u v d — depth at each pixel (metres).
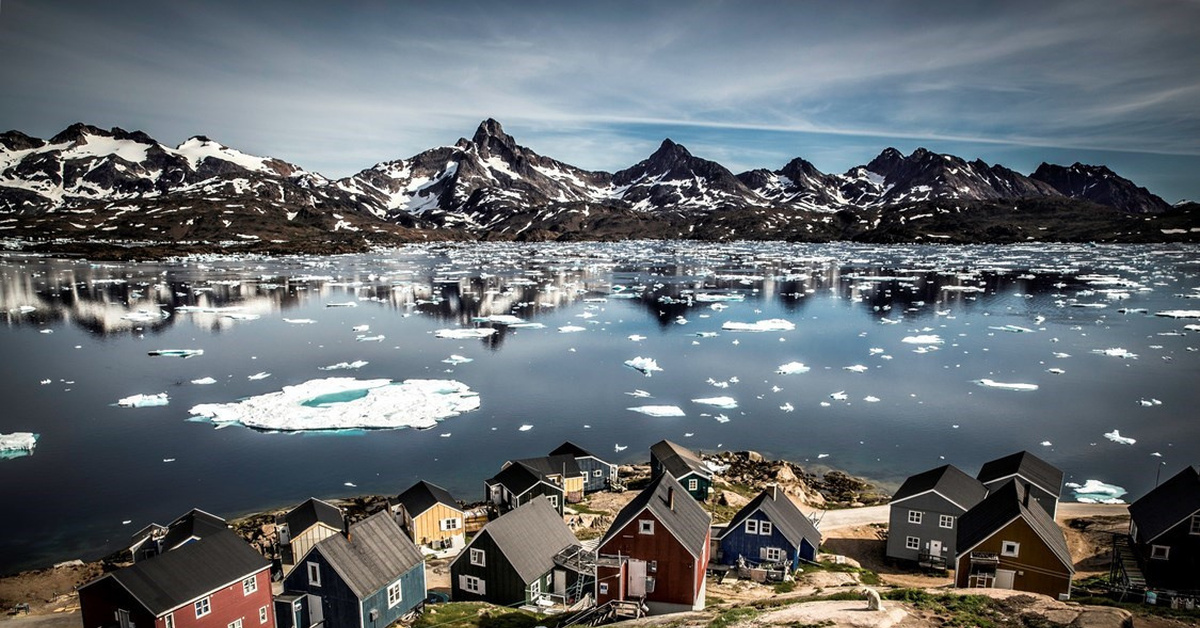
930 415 79.19
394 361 105.75
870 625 23.17
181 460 65.50
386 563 35.38
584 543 44.28
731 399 85.12
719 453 67.31
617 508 53.38
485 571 37.88
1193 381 90.81
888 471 63.66
